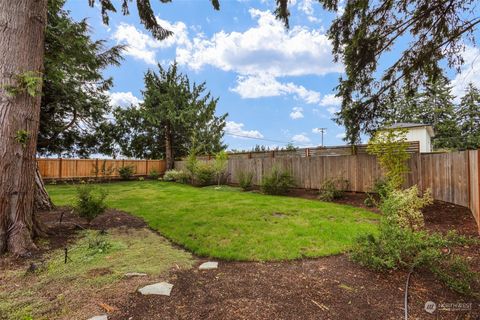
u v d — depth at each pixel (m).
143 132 16.62
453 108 19.84
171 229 4.28
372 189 6.76
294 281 2.54
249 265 2.95
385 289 2.37
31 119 3.34
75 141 13.89
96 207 4.35
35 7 3.35
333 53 5.51
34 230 3.57
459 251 3.18
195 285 2.45
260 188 9.75
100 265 2.87
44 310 2.00
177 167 15.69
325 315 1.97
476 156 4.13
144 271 2.73
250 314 1.97
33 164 3.43
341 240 3.66
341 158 7.83
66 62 5.89
